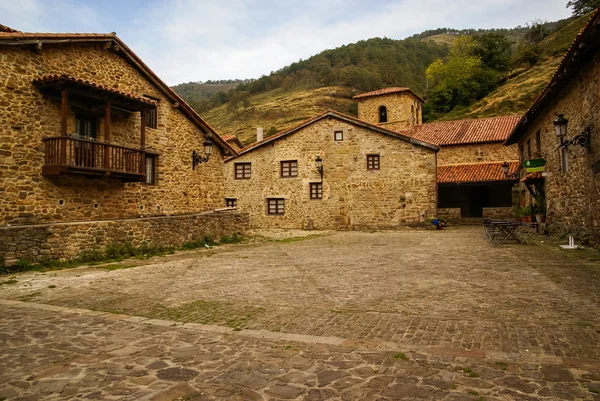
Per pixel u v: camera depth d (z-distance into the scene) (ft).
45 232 32.50
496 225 43.16
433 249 40.75
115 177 40.68
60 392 10.56
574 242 38.34
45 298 21.83
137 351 13.56
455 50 188.34
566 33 185.88
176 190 51.72
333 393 10.24
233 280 26.55
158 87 49.49
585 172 36.63
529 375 10.91
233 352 13.34
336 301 20.18
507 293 20.31
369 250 41.98
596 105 32.73
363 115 111.14
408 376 11.09
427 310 17.83
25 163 35.35
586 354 12.22
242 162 83.15
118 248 37.93
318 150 78.23
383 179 74.18
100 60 42.73
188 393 10.41
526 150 66.08
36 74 36.50
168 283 25.76
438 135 98.07
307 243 51.42
